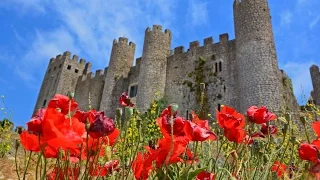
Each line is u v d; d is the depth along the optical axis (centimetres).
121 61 3656
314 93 3494
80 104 3975
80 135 139
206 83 2723
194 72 2864
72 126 138
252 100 2202
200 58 2886
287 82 2523
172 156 154
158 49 3167
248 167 221
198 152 240
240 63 2458
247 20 2583
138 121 225
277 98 2136
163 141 160
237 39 2609
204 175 169
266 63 2298
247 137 226
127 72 3612
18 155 579
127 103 246
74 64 4594
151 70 3016
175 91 2877
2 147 577
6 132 685
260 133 223
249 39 2477
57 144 118
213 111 2514
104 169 193
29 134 132
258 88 2214
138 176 166
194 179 173
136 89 3247
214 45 2909
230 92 2527
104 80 3878
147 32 3322
